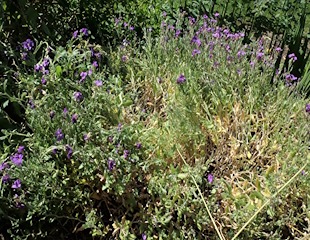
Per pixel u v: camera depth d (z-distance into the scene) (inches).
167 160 104.3
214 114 114.3
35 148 100.0
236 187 103.5
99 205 103.0
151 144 104.6
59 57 109.7
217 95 113.4
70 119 97.7
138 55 129.4
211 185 104.1
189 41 130.0
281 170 103.4
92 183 101.0
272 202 95.4
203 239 100.7
